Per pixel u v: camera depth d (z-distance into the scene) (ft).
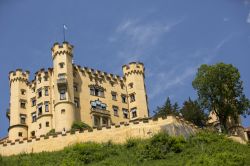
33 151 289.33
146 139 285.43
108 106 378.12
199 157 247.91
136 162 250.16
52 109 365.81
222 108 339.16
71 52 377.71
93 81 380.37
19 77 388.98
